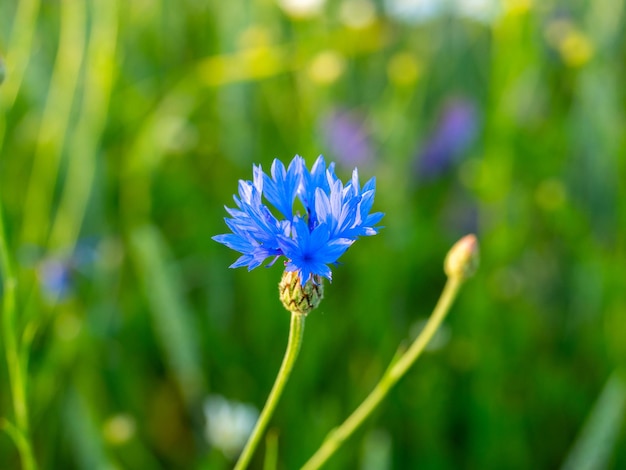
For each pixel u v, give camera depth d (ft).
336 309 1.74
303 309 0.98
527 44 1.68
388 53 2.10
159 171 1.87
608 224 1.88
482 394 1.51
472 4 1.79
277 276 1.64
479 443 1.51
